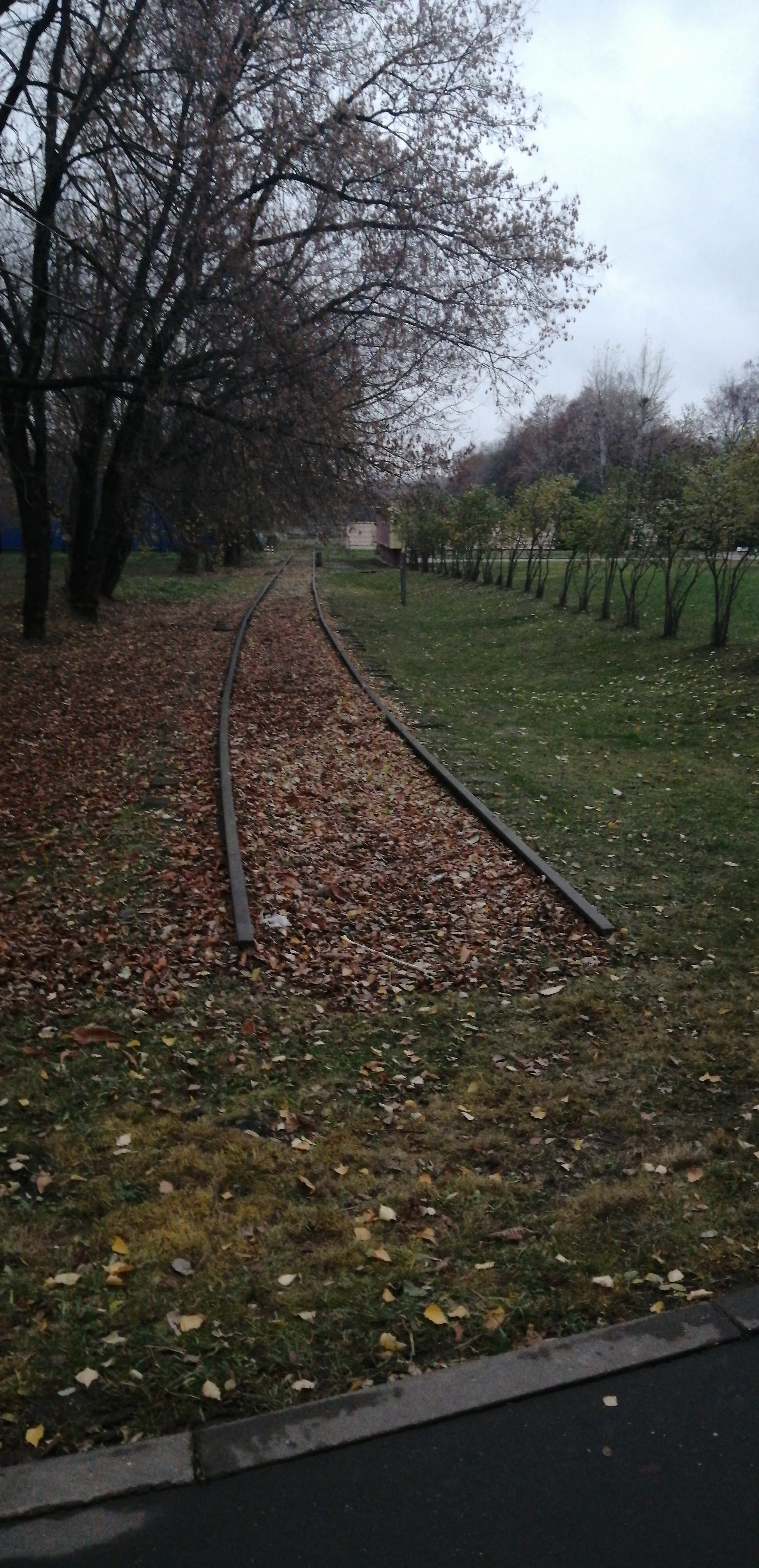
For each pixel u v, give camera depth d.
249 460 18.34
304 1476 2.91
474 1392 3.17
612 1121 4.85
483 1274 3.77
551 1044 5.59
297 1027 5.70
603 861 8.45
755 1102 4.96
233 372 16.44
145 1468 2.93
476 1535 2.73
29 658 19.25
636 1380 3.22
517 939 6.95
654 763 11.72
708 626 20.25
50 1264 3.82
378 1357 3.36
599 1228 4.04
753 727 12.65
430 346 17.78
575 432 63.78
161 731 13.55
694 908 7.42
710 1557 2.66
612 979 6.32
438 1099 5.08
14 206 15.55
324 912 7.30
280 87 16.62
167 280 16.38
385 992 6.18
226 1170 4.40
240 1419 3.11
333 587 40.69
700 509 17.08
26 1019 5.70
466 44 17.58
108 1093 4.99
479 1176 4.43
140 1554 2.68
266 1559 2.67
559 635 22.06
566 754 12.45
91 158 16.28
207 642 22.47
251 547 31.70
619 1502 2.81
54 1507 2.81
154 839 8.88
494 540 35.75
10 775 11.41
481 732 13.85
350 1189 4.32
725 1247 3.87
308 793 10.48
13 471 20.55
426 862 8.41
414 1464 2.94
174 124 15.91
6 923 7.14
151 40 15.85
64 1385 3.24
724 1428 3.03
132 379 16.17
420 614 30.20
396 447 18.67
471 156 17.33
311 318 16.97
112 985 6.13
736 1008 5.91
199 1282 3.73
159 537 27.98
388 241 17.20
